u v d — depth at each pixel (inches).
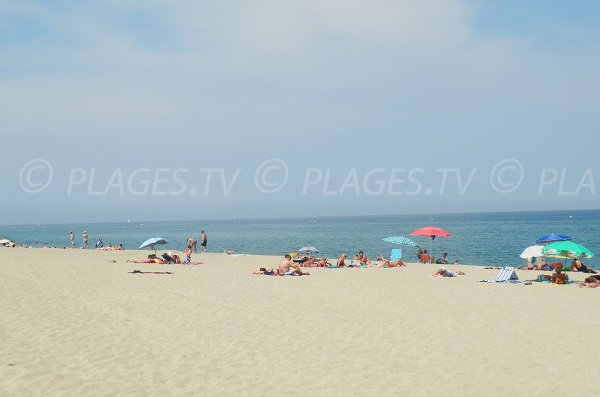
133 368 372.2
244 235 4566.9
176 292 732.0
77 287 773.3
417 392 323.9
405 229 5772.6
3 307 601.3
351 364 383.9
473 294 733.3
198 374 359.9
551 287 815.1
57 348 423.5
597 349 422.0
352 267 1209.4
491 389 329.1
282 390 327.6
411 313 581.6
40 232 7608.3
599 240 2608.3
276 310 596.7
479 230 4357.8
